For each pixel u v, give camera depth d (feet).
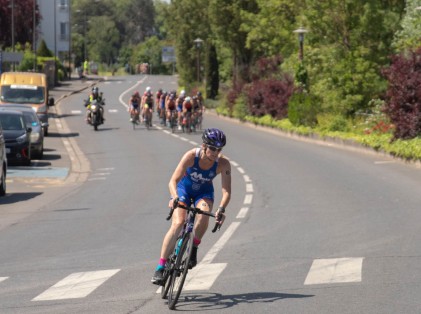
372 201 112.78
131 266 70.79
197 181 56.95
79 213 110.52
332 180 140.87
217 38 504.43
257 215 102.99
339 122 238.48
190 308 53.78
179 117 283.59
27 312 53.72
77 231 94.07
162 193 131.64
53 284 63.67
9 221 104.37
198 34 568.82
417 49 188.34
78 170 177.06
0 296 59.41
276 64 348.38
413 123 182.60
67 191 140.05
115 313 52.75
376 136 202.80
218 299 56.49
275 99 304.91
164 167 175.11
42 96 270.26
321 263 69.92
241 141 241.14
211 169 56.59
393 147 180.24
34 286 63.05
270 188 132.16
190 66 588.91
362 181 138.31
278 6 347.77
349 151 205.26
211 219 100.32
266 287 60.44
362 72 248.52
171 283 54.54
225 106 390.42
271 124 290.15
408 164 168.45
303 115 261.44
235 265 70.03
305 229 90.58
